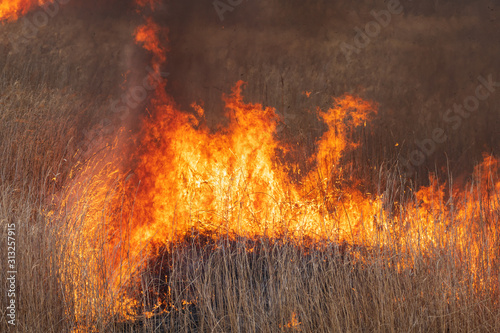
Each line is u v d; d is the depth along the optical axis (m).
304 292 3.03
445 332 2.79
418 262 3.01
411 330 2.77
